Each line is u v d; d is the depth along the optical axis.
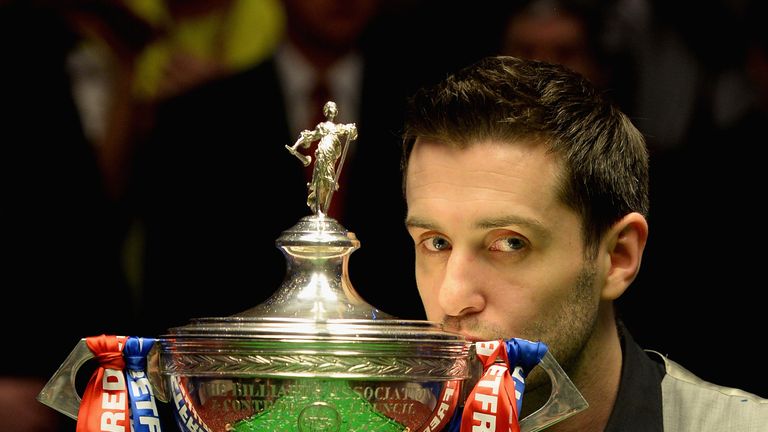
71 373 4.05
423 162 4.51
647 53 7.67
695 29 7.68
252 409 3.88
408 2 7.94
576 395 4.05
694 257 7.56
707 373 7.50
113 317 7.56
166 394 4.13
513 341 4.07
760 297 7.52
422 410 3.96
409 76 7.89
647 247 7.58
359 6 7.93
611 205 4.62
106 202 7.68
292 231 4.14
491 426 3.94
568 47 7.61
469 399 3.98
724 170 7.63
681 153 7.68
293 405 3.86
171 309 7.66
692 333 7.51
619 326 5.12
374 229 7.66
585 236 4.53
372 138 7.82
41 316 7.38
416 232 4.56
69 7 7.72
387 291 7.61
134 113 7.84
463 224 4.39
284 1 7.99
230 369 3.86
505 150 4.40
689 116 7.70
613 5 7.63
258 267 7.71
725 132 7.68
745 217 7.59
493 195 4.36
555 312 4.47
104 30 7.83
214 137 7.85
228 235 7.71
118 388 4.02
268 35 7.98
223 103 7.91
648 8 7.66
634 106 7.65
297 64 7.98
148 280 7.67
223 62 8.00
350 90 7.96
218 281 7.66
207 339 3.87
